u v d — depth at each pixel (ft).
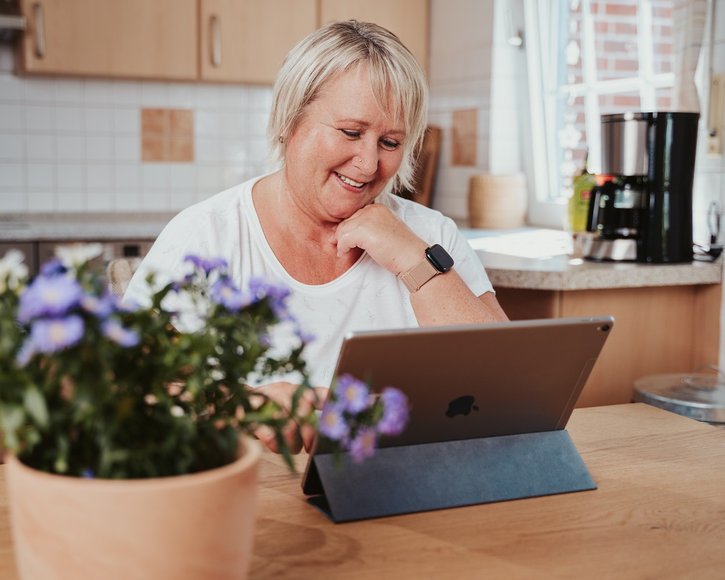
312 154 4.85
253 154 14.05
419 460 3.54
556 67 12.05
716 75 8.61
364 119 4.71
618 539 3.29
